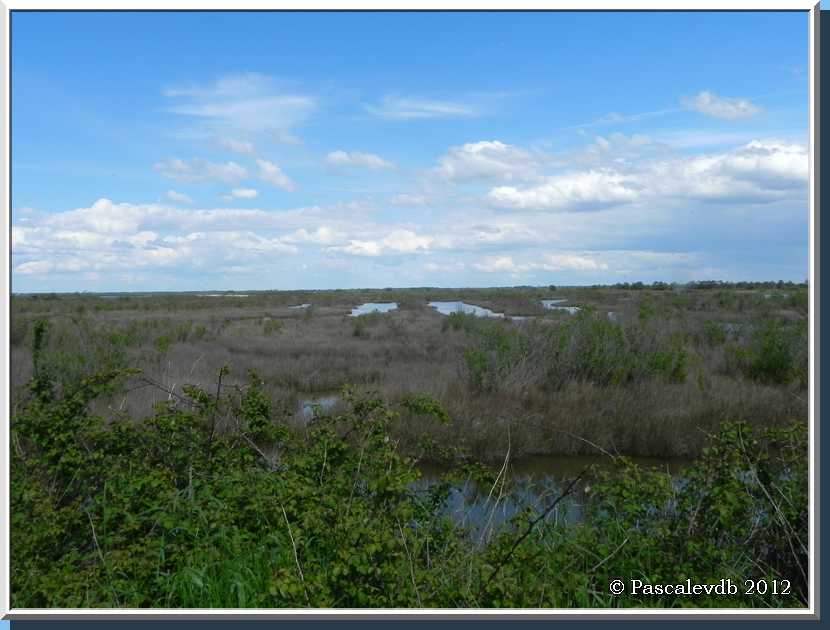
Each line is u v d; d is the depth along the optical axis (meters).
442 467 8.80
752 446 4.60
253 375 6.26
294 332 26.19
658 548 4.17
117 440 5.31
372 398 5.52
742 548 4.26
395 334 25.00
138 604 3.79
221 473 5.20
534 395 11.68
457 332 24.83
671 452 9.81
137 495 4.76
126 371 5.72
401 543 3.70
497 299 69.12
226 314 40.34
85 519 4.60
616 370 12.53
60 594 3.75
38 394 5.59
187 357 16.30
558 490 6.48
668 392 11.69
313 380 14.80
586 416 10.41
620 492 4.41
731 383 12.45
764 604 3.91
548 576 3.93
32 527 4.31
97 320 22.25
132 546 4.11
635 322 14.68
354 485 4.34
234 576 3.98
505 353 12.77
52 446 5.05
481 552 4.02
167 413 5.84
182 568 4.07
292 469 4.99
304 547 4.12
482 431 9.74
